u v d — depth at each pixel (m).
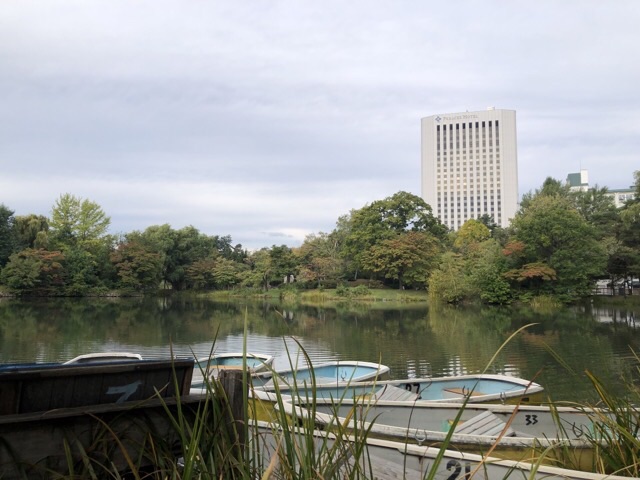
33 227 48.16
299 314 30.55
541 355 13.91
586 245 35.59
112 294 50.31
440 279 39.91
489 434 4.45
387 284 54.22
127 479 2.24
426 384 7.73
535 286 37.16
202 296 54.41
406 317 27.95
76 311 30.48
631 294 41.06
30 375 2.11
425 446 3.56
